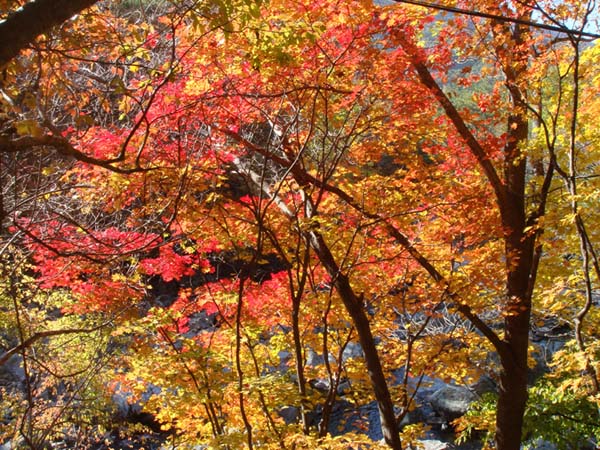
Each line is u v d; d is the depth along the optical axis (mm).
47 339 10031
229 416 6910
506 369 8094
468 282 7355
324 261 6707
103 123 6770
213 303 6793
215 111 5633
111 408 11367
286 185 6633
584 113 7293
